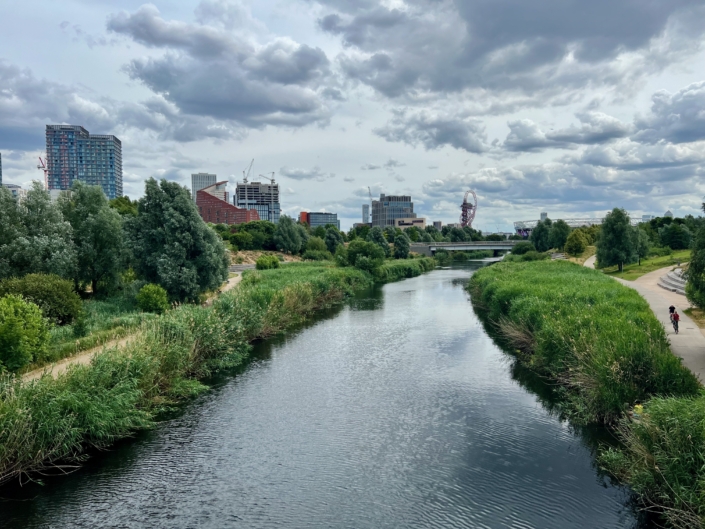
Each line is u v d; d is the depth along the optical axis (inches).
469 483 591.8
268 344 1314.0
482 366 1075.9
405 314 1785.2
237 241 4357.8
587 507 534.6
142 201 1696.6
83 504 552.7
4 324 794.2
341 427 759.7
